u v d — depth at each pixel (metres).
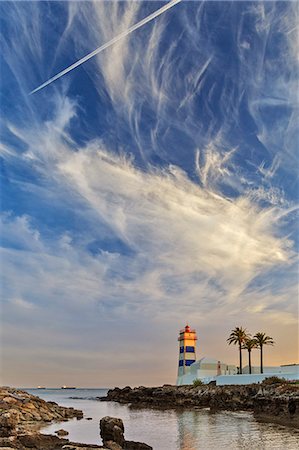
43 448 30.19
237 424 51.88
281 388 68.75
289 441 37.28
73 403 123.88
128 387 147.00
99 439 38.84
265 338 110.69
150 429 47.66
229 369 116.19
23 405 59.47
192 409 83.38
